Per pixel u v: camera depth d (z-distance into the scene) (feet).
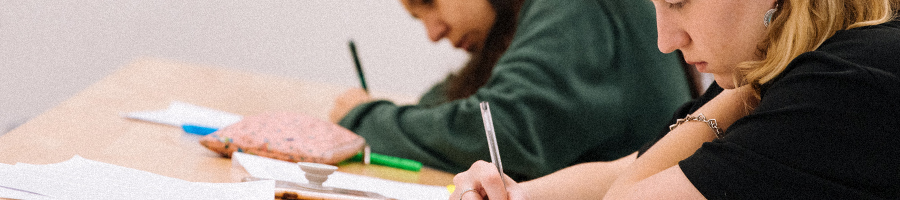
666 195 2.27
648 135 4.73
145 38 10.23
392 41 10.43
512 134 4.36
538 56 4.52
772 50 2.29
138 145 4.09
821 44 2.27
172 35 10.30
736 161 2.15
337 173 3.84
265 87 7.28
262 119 4.33
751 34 2.31
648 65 4.70
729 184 2.15
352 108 5.29
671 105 4.73
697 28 2.35
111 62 10.14
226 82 7.22
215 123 5.14
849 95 2.05
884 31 2.18
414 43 10.43
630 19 4.71
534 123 4.39
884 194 2.06
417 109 4.84
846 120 2.04
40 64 9.77
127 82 6.34
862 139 2.03
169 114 5.17
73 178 2.77
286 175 3.61
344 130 4.50
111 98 5.52
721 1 2.27
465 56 6.37
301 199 3.06
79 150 3.76
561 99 4.41
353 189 3.31
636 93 4.66
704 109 3.05
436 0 5.31
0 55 9.51
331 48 10.50
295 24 10.44
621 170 3.46
